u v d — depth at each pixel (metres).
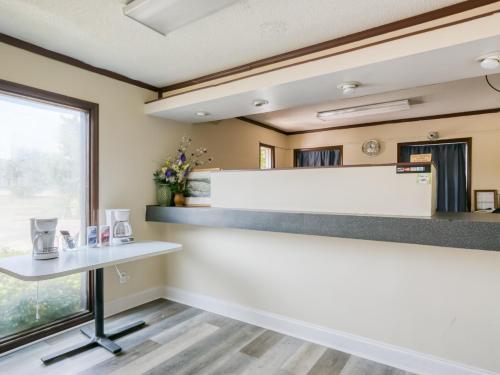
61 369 2.22
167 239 3.61
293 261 2.77
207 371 2.24
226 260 3.17
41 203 2.67
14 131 2.52
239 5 1.92
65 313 2.84
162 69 2.98
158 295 3.60
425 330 2.23
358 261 2.47
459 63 2.01
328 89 2.54
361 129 5.52
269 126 5.68
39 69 2.56
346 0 1.86
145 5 1.84
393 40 1.95
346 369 2.28
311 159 6.07
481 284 2.06
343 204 2.38
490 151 4.53
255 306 2.98
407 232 2.02
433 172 2.20
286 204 2.65
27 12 2.03
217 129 4.39
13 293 2.52
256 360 2.38
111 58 2.74
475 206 4.58
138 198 3.33
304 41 2.38
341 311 2.54
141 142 3.35
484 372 2.05
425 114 4.84
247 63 2.81
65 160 2.83
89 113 2.94
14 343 2.44
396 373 2.24
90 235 2.71
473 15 1.86
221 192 3.06
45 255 2.24
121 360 2.35
